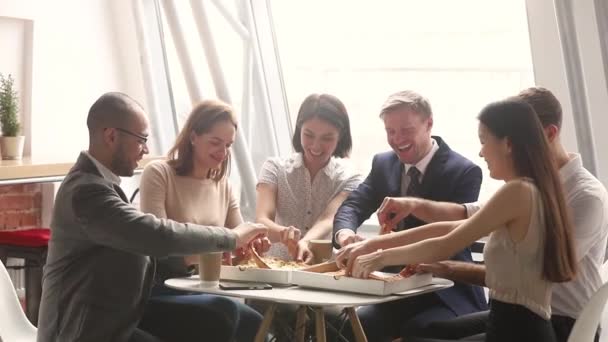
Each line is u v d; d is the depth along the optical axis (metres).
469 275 2.90
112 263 2.73
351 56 4.87
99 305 2.70
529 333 2.54
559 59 3.86
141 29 5.35
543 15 3.84
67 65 5.05
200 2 4.97
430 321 3.01
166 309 3.09
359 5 4.79
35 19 4.85
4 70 4.77
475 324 2.95
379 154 3.61
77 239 2.73
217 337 3.05
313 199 3.77
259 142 5.23
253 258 3.04
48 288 2.78
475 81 4.51
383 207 3.13
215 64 5.04
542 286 2.56
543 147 2.61
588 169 3.92
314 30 4.96
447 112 4.62
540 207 2.55
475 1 4.44
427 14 4.59
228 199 3.55
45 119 4.94
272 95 5.16
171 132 5.54
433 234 2.85
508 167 2.64
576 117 3.89
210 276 2.81
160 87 5.50
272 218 3.74
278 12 5.06
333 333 3.26
